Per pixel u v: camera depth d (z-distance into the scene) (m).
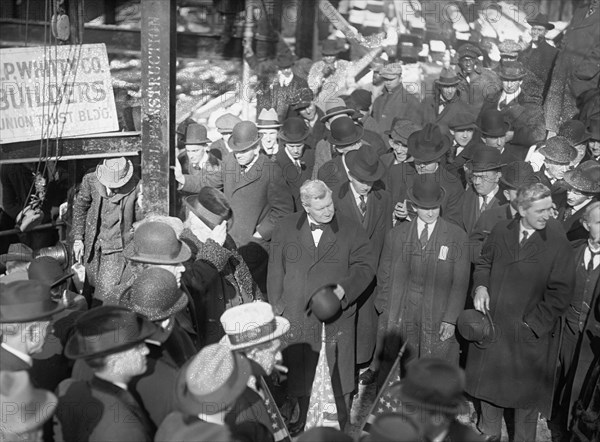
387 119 9.46
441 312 5.71
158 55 5.94
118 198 6.59
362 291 5.56
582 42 8.95
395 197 6.78
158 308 4.27
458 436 3.64
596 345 5.41
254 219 6.97
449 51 11.02
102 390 3.72
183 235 5.53
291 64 9.99
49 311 4.08
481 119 7.11
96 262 6.64
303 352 5.61
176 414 3.69
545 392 5.46
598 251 5.54
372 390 6.31
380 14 11.77
